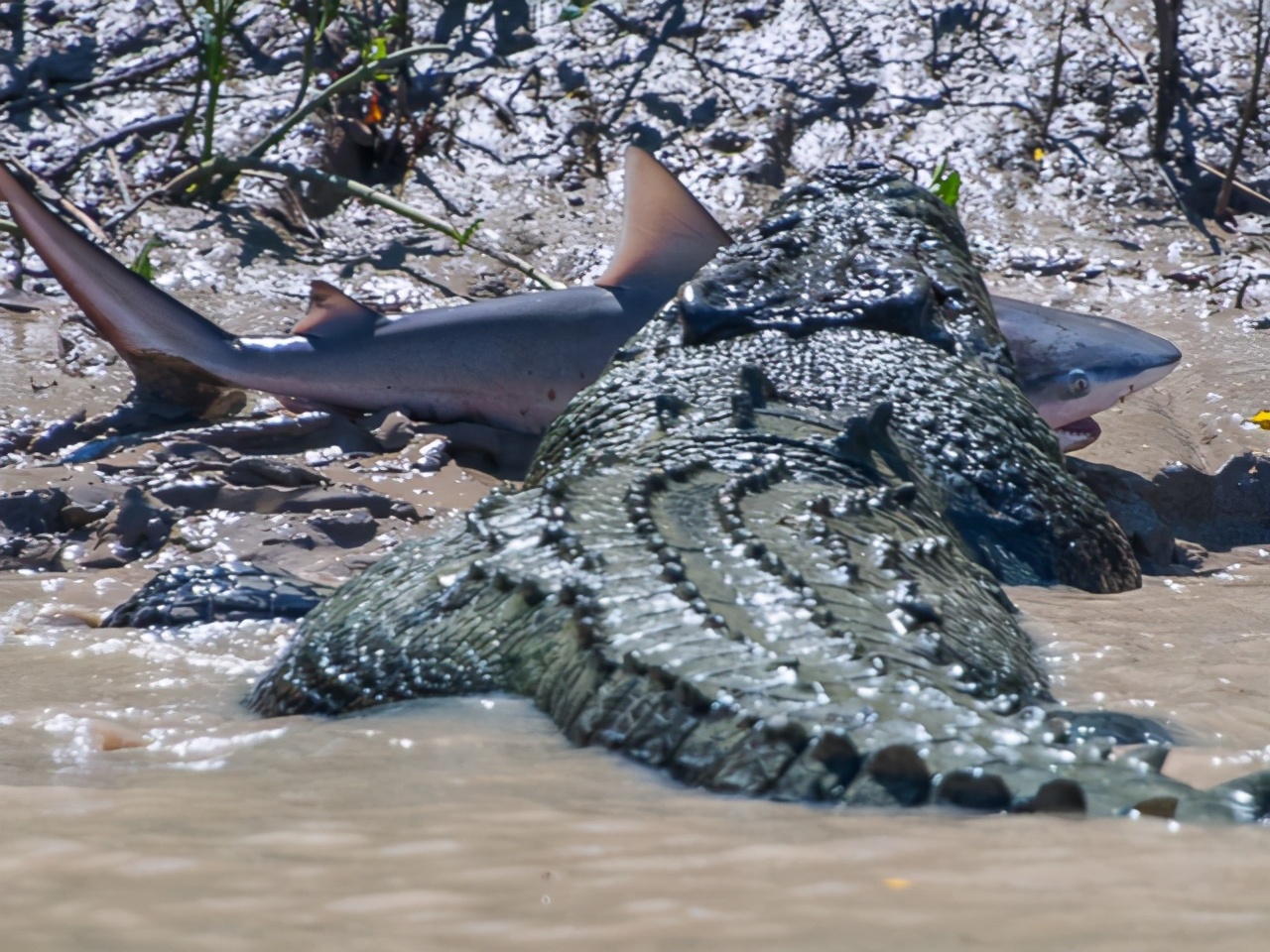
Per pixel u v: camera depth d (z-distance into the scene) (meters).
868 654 9.68
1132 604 15.90
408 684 12.05
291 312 29.80
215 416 25.28
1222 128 36.84
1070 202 35.22
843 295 20.83
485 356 24.58
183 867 6.38
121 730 11.00
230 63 36.81
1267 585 18.69
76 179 33.56
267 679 13.28
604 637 10.39
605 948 5.23
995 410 18.98
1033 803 7.48
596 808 7.89
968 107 36.94
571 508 13.38
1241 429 26.42
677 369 19.52
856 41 38.12
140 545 19.98
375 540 20.20
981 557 16.73
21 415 25.11
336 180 32.41
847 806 7.84
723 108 36.75
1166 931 5.40
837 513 13.55
